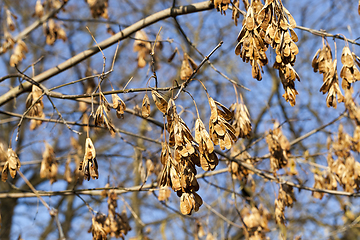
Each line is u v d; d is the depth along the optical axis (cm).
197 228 507
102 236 381
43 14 497
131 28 412
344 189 434
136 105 432
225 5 296
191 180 234
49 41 492
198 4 382
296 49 242
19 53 447
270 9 246
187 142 237
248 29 248
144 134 943
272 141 427
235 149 473
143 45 454
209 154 233
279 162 423
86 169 256
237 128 372
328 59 289
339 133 445
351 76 275
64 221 1121
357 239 876
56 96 327
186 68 432
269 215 466
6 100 421
